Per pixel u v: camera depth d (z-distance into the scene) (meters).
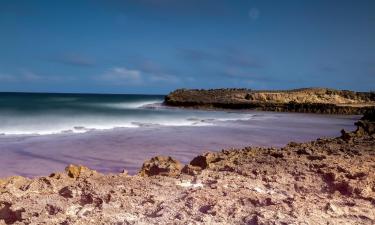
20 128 25.86
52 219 4.48
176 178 6.36
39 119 33.12
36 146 18.62
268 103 64.19
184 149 19.20
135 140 21.83
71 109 51.16
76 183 5.94
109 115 41.91
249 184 5.90
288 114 53.25
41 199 5.22
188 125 32.53
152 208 4.89
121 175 6.64
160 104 77.81
